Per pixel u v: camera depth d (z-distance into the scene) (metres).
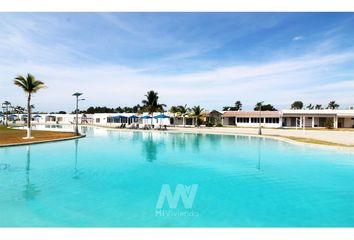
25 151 18.31
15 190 9.47
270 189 9.94
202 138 30.42
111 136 32.94
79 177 11.46
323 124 58.59
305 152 18.95
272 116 59.00
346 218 7.34
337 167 13.81
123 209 7.82
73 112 91.00
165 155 17.69
